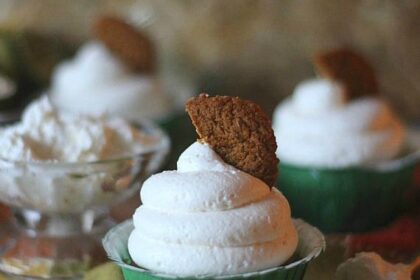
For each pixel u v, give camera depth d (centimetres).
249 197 45
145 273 45
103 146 56
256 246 44
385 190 61
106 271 51
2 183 55
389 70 81
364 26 81
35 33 90
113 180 55
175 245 44
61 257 55
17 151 55
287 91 85
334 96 65
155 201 46
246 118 47
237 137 47
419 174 68
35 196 55
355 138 63
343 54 66
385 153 63
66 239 57
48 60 88
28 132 56
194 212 45
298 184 62
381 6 80
